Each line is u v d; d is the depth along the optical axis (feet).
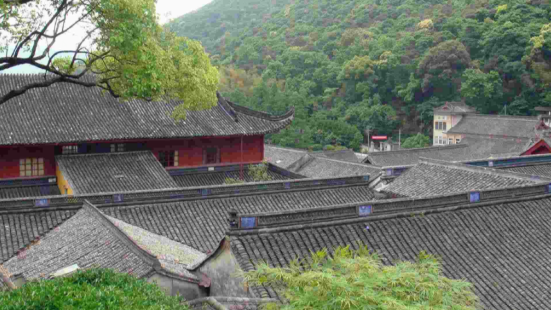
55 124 102.83
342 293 30.04
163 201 79.97
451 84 314.96
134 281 35.70
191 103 64.08
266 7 602.85
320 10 479.82
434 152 206.18
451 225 59.88
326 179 93.45
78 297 31.09
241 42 478.18
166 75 58.08
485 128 258.57
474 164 101.91
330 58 396.78
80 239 64.69
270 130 119.65
